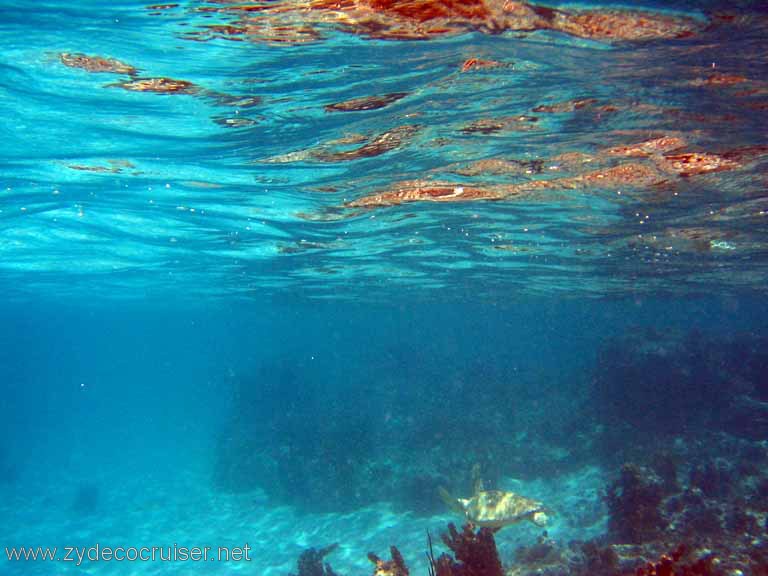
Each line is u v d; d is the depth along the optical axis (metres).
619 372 25.19
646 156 10.35
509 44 6.46
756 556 10.02
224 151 10.33
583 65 6.90
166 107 8.38
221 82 7.56
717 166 10.70
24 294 36.25
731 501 14.33
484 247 19.53
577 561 11.32
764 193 12.27
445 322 79.19
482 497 7.43
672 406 23.23
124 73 7.32
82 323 69.25
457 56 6.78
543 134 9.37
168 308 48.69
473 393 29.52
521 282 28.98
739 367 25.27
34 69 7.18
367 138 9.65
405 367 37.12
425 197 13.38
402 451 22.05
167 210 15.05
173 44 6.55
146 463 40.84
